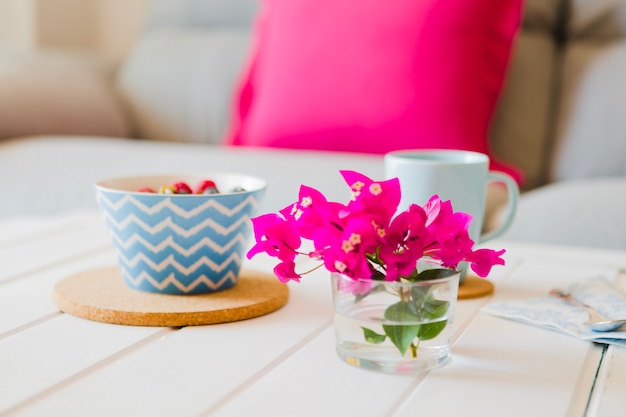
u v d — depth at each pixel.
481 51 1.92
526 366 0.89
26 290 1.06
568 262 1.23
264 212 1.65
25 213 1.88
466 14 1.90
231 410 0.81
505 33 1.95
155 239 1.01
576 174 2.01
